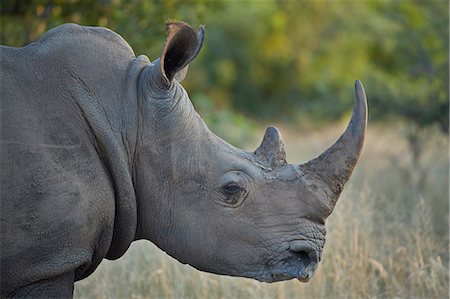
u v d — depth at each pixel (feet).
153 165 32.68
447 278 46.70
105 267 47.83
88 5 55.11
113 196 32.09
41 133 30.99
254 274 32.99
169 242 33.22
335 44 188.85
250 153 33.55
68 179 31.01
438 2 91.56
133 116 32.53
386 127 95.86
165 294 46.14
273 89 196.13
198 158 32.89
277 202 32.73
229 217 32.78
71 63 32.30
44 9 54.44
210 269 33.35
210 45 189.88
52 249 30.78
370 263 47.55
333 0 186.09
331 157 32.73
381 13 180.86
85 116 31.89
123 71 32.96
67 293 31.71
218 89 189.47
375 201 55.31
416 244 47.78
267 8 191.93
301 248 32.55
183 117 32.94
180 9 58.59
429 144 82.79
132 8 56.44
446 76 81.15
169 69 32.68
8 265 30.50
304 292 46.03
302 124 167.84
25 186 30.30
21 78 31.48
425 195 63.36
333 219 50.49
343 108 159.53
